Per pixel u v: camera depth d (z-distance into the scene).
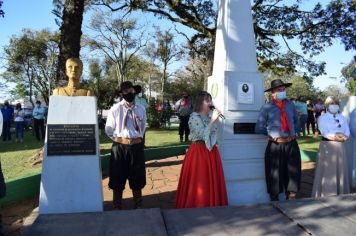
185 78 47.31
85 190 4.85
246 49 5.85
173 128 24.36
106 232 3.66
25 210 5.80
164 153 10.84
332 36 14.36
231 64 5.78
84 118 4.89
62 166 4.83
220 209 4.38
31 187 6.66
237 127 5.70
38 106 16.44
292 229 3.76
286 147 5.41
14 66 45.47
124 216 4.11
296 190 5.39
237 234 3.63
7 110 16.41
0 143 15.38
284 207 4.34
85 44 38.88
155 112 24.23
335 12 13.97
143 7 14.88
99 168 4.91
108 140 15.74
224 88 5.65
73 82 5.01
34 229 3.75
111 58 41.22
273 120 5.42
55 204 4.80
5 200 6.13
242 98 5.71
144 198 6.41
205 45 17.89
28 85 51.41
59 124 4.84
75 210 4.82
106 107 37.41
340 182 5.75
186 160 5.14
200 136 5.04
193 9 14.92
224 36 5.85
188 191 5.03
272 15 14.93
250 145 5.77
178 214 4.20
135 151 5.26
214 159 5.09
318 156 5.96
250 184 5.76
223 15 5.90
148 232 3.66
